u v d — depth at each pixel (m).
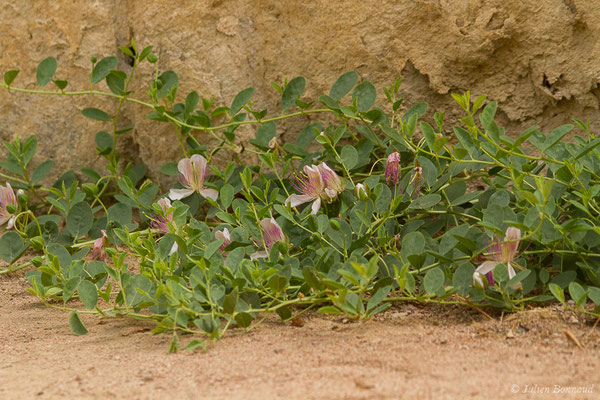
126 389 2.96
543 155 4.35
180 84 6.03
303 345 3.42
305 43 5.76
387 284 3.76
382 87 5.61
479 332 3.53
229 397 2.79
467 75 5.43
